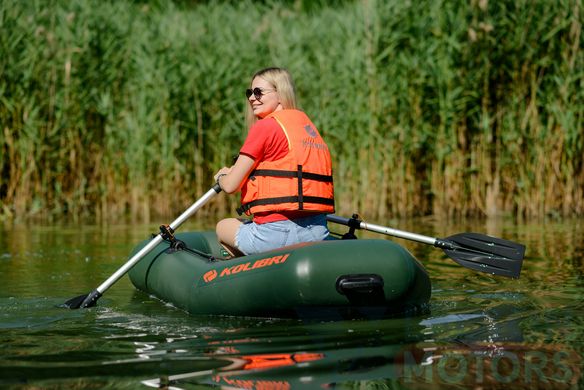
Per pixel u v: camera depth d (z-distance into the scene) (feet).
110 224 46.55
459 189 49.21
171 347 15.11
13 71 48.88
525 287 22.65
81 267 28.55
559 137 47.98
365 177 49.08
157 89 50.98
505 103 48.91
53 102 50.60
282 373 13.03
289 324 17.46
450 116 47.98
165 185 51.57
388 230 21.97
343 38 50.34
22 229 43.37
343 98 49.42
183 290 20.30
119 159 51.78
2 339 16.07
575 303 19.80
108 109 50.67
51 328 17.37
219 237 21.98
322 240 20.27
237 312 18.51
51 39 49.67
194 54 51.88
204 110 53.01
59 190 50.55
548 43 47.65
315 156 20.04
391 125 48.73
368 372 13.06
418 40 47.83
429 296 18.85
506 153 48.78
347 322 17.49
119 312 19.80
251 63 52.26
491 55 47.93
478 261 21.70
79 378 12.92
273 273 17.90
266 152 19.90
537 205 48.37
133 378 12.87
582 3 46.39
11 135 49.62
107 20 51.37
